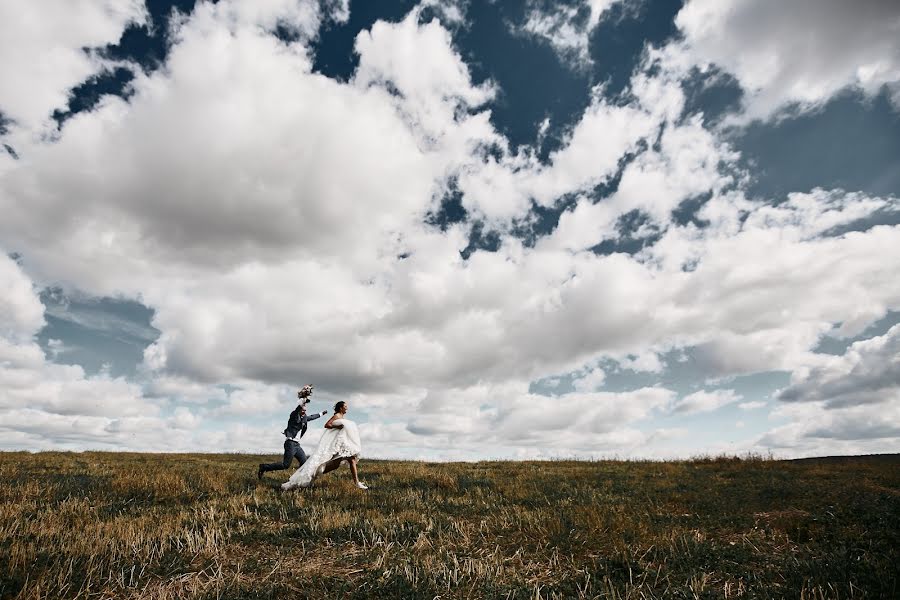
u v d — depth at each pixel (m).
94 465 13.43
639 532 6.44
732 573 5.00
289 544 5.81
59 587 4.28
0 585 4.15
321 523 6.61
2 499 7.96
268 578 4.72
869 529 6.52
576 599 4.35
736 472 14.39
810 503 8.41
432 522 6.92
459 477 12.91
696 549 5.69
